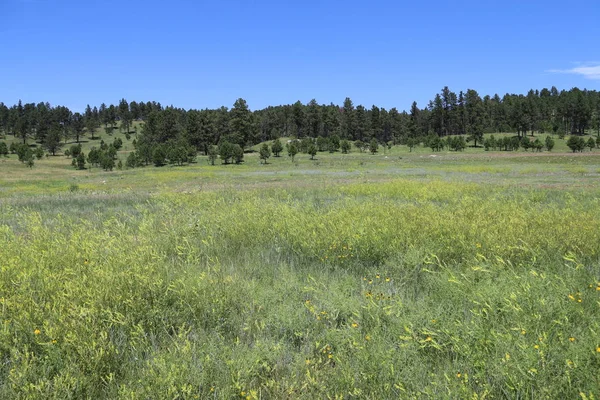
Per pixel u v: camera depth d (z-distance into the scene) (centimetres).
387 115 14825
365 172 4225
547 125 14262
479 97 14962
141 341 359
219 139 11925
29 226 858
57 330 353
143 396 282
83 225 899
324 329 384
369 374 298
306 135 14488
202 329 389
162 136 12875
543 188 1758
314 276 533
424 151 10606
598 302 368
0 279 473
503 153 8681
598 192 1474
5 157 11906
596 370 282
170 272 520
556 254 553
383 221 746
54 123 16550
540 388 274
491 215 845
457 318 385
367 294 433
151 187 2861
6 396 284
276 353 341
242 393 285
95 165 9406
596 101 15262
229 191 1734
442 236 642
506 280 451
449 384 287
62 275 488
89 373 315
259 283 512
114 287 442
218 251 657
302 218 816
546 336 317
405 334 357
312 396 291
